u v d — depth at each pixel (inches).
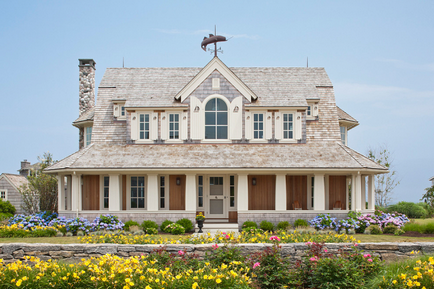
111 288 321.7
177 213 822.5
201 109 914.1
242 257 398.9
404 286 325.7
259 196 874.8
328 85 1033.5
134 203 878.4
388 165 1322.6
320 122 960.9
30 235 686.5
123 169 813.9
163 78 1028.5
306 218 815.7
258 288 343.3
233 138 906.7
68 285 332.5
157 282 319.6
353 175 829.2
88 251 444.5
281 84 997.2
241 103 912.9
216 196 903.1
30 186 1190.9
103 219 784.3
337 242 479.5
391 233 735.7
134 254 438.6
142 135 923.4
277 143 909.2
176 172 832.9
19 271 345.7
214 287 316.2
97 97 1008.2
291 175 884.0
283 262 383.6
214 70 922.1
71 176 909.8
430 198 1226.0
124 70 1071.0
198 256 399.9
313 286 356.2
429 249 434.0
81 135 1083.3
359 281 348.5
